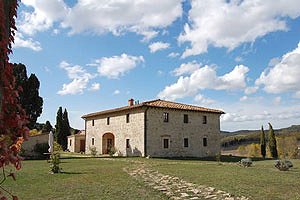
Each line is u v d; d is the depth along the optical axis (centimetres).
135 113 3884
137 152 3781
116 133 4181
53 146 2102
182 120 4091
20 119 309
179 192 1254
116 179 1617
